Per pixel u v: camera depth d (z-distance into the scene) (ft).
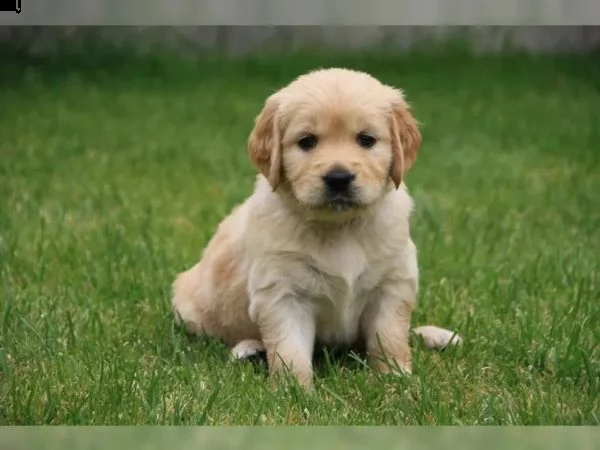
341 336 22.36
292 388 19.88
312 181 20.25
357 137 20.77
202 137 52.90
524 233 33.27
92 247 31.68
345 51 78.84
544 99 61.36
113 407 19.19
